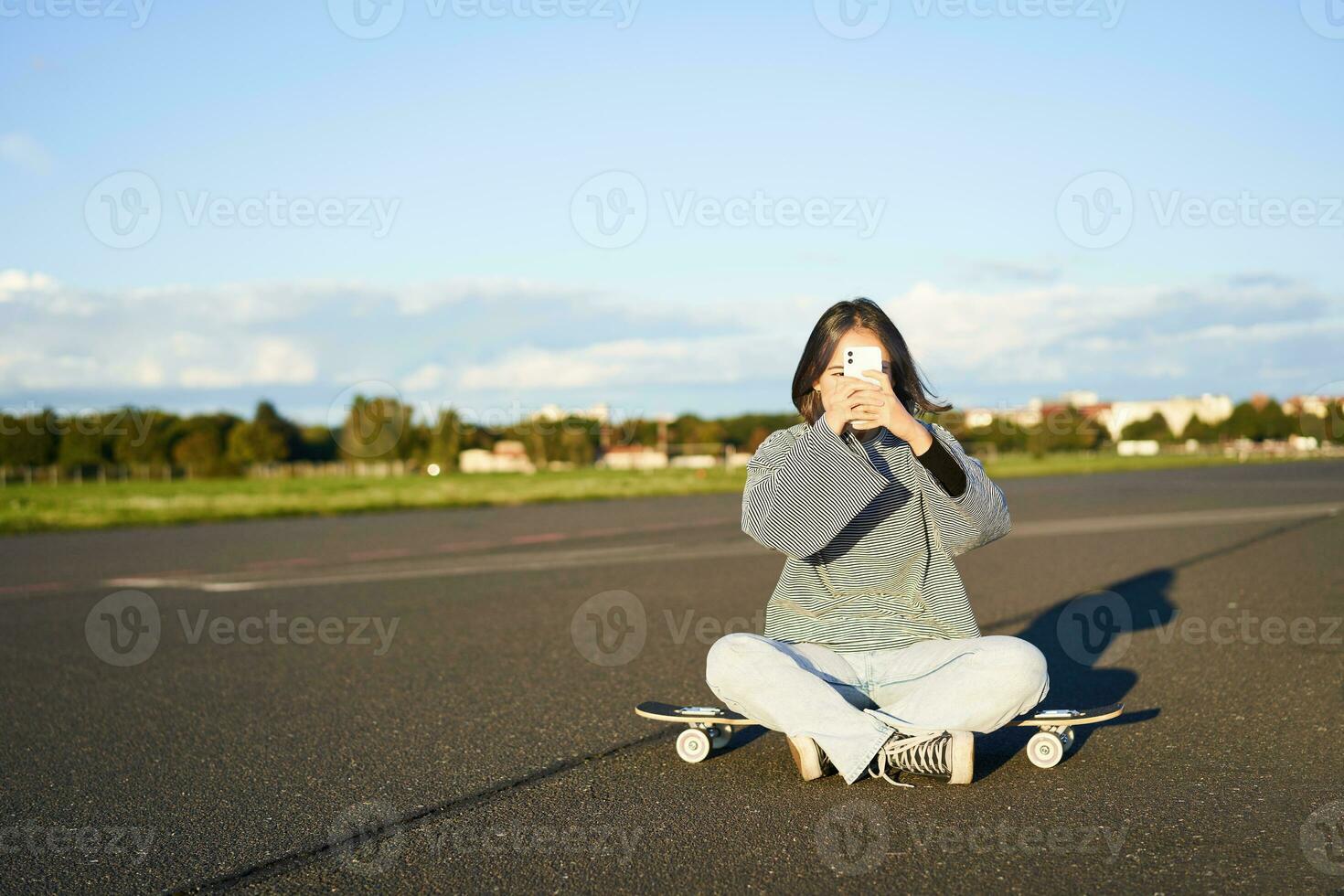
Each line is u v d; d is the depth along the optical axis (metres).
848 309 3.18
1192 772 3.19
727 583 7.98
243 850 2.74
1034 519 13.56
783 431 3.29
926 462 2.99
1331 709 3.91
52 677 5.11
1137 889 2.33
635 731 3.88
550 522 14.64
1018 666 2.98
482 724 4.03
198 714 4.31
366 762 3.55
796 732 3.06
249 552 11.11
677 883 2.44
